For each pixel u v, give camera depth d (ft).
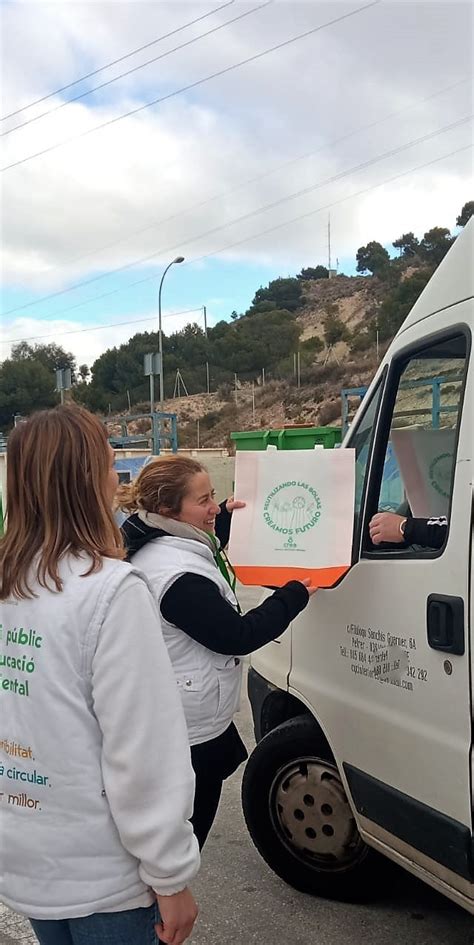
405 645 8.26
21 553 5.46
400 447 9.53
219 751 7.97
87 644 5.13
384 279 267.80
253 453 9.08
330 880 10.52
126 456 61.52
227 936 9.96
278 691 11.38
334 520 8.65
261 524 8.92
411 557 8.43
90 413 5.82
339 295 284.00
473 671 7.27
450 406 9.00
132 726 5.05
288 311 284.00
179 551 7.87
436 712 7.78
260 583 8.78
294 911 10.47
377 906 10.53
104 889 5.11
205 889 11.16
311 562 8.61
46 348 252.62
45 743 5.16
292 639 10.73
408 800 8.19
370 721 8.88
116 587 5.20
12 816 5.33
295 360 221.46
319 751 10.33
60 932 5.46
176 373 228.22
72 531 5.43
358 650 9.18
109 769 5.10
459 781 7.45
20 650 5.32
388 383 9.73
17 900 5.30
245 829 13.08
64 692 5.12
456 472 7.70
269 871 11.60
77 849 5.12
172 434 58.08
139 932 5.29
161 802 5.07
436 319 8.64
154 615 5.35
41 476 5.44
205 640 7.55
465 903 7.61
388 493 10.08
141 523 8.11
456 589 7.51
